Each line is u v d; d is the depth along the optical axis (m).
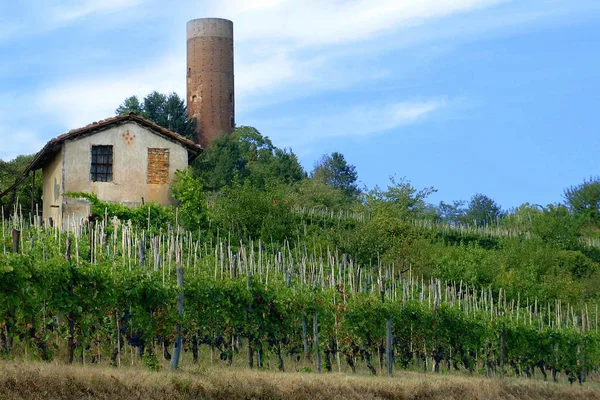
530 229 67.19
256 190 45.25
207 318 23.89
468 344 30.38
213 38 106.50
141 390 17.97
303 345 26.28
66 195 40.28
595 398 28.42
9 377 16.66
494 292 43.91
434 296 32.69
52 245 27.44
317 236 45.56
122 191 41.50
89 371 18.02
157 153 42.16
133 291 22.02
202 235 41.22
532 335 32.62
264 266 32.97
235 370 22.03
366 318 27.20
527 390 26.73
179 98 100.00
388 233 45.91
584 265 55.06
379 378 23.81
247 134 98.94
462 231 63.97
